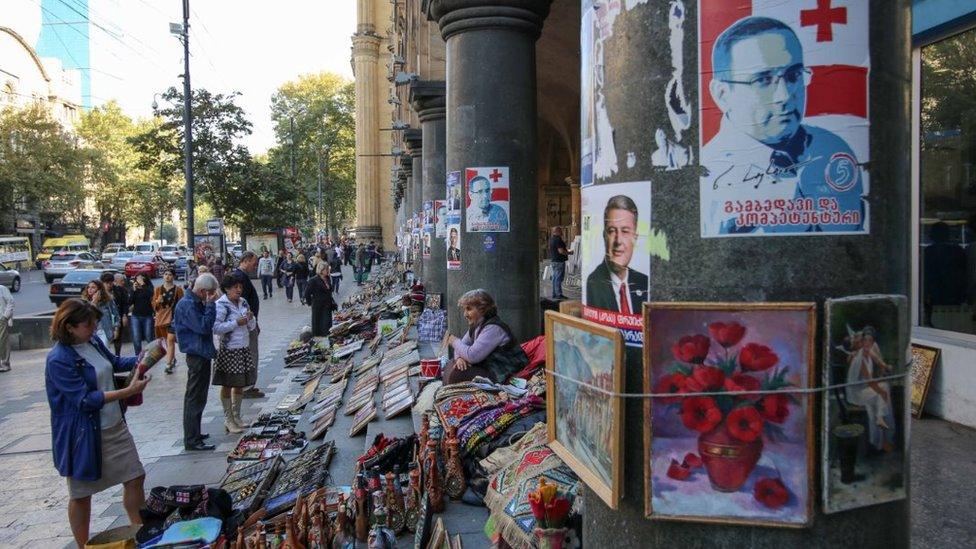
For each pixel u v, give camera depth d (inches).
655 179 78.4
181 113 1046.4
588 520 90.5
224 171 1075.3
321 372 397.7
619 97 81.4
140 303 522.0
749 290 74.0
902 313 74.9
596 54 85.7
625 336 81.2
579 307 98.9
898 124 76.4
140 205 2469.2
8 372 476.1
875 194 74.4
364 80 1865.2
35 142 1861.5
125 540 159.8
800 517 72.8
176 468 258.7
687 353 74.4
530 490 130.0
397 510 151.4
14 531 206.7
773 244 73.5
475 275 312.3
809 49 72.1
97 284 487.5
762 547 74.3
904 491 76.2
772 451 73.2
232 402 310.2
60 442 176.1
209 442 293.7
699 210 75.7
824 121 72.4
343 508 152.7
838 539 74.3
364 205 1888.5
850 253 73.5
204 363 283.4
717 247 75.0
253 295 382.9
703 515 75.1
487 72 305.7
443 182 508.1
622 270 81.8
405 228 1069.1
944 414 190.1
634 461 79.5
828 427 72.2
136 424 324.5
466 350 217.3
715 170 74.7
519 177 311.6
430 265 507.8
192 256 797.9
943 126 206.2
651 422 75.7
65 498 233.1
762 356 72.7
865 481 73.9
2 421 337.4
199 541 152.6
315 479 193.3
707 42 74.5
